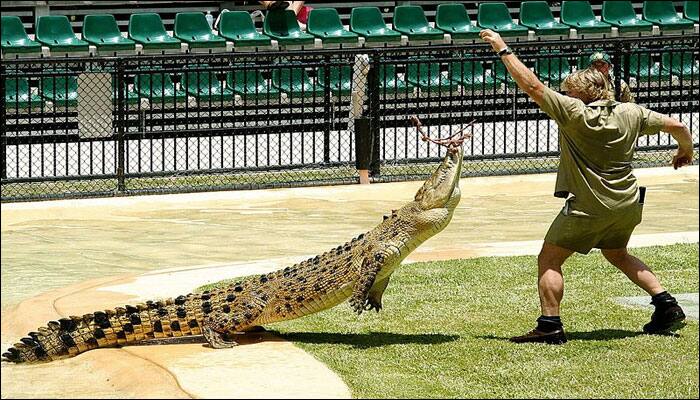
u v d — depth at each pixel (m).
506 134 22.62
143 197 19.00
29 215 18.02
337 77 23.97
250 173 20.41
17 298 12.38
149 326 9.91
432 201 9.66
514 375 9.04
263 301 9.85
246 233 16.62
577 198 9.81
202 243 15.92
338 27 27.94
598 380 8.96
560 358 9.52
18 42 26.19
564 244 9.91
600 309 11.08
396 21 28.50
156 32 27.03
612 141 9.70
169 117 23.98
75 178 19.16
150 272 13.27
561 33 28.80
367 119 19.92
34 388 9.12
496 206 18.75
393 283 12.12
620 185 9.79
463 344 9.88
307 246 15.61
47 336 9.95
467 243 15.54
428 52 21.55
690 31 29.94
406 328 10.42
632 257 10.35
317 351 9.62
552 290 9.93
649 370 9.22
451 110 21.09
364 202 19.05
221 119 20.62
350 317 10.82
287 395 8.41
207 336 9.81
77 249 15.54
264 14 30.81
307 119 23.44
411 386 8.70
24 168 21.75
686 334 10.23
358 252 9.77
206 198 19.03
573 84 9.92
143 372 9.15
